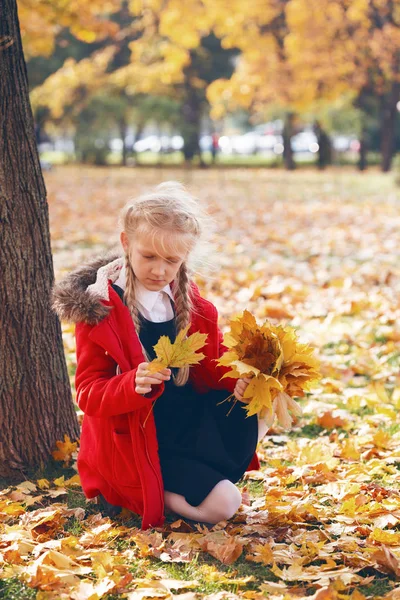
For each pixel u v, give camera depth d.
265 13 21.70
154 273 2.85
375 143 43.91
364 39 21.56
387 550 2.70
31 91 32.94
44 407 3.72
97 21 10.91
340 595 2.47
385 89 25.84
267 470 3.66
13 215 3.55
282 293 7.47
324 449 3.87
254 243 10.95
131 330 2.95
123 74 28.98
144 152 58.41
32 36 12.23
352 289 7.69
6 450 3.61
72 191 20.09
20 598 2.49
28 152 3.60
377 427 4.27
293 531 3.00
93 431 3.04
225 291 7.50
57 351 3.79
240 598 2.49
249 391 2.89
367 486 3.38
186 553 2.77
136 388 2.75
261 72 23.95
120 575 2.63
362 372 5.26
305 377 2.93
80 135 35.31
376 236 11.72
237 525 3.07
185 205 2.87
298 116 33.41
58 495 3.37
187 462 3.02
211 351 3.14
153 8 18.94
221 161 46.16
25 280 3.61
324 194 19.59
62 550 2.76
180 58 19.45
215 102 31.28
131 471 2.96
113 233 11.94
